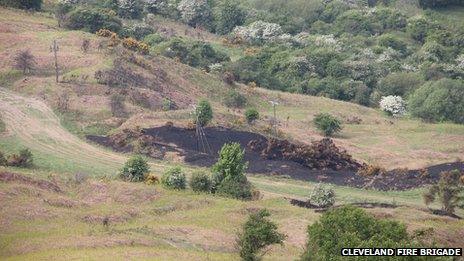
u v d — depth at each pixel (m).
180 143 167.62
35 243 96.62
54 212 109.31
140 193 122.31
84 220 108.38
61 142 161.62
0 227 102.19
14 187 115.19
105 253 93.62
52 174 130.38
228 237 106.19
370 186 156.38
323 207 130.38
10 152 148.88
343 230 86.12
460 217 130.62
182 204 119.62
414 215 125.69
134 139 166.38
